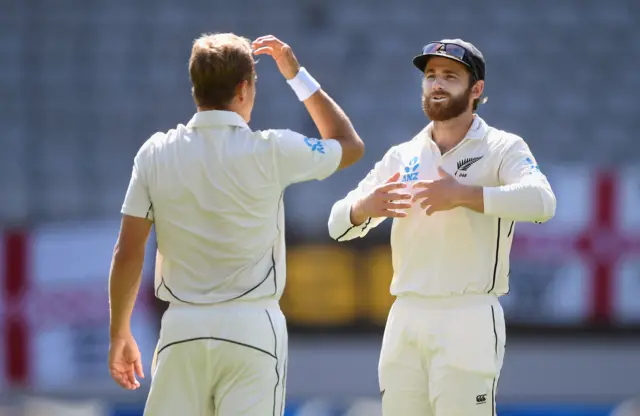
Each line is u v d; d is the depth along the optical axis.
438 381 12.41
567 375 29.80
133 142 40.38
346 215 12.70
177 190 11.31
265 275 11.44
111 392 29.66
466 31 42.97
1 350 29.70
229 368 11.34
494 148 12.50
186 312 11.38
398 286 12.80
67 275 29.91
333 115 12.19
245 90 11.52
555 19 43.38
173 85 41.84
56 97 41.25
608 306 29.84
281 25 42.97
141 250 11.64
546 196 11.96
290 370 29.78
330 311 29.70
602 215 29.86
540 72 42.09
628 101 41.62
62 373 29.75
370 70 41.78
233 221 11.27
